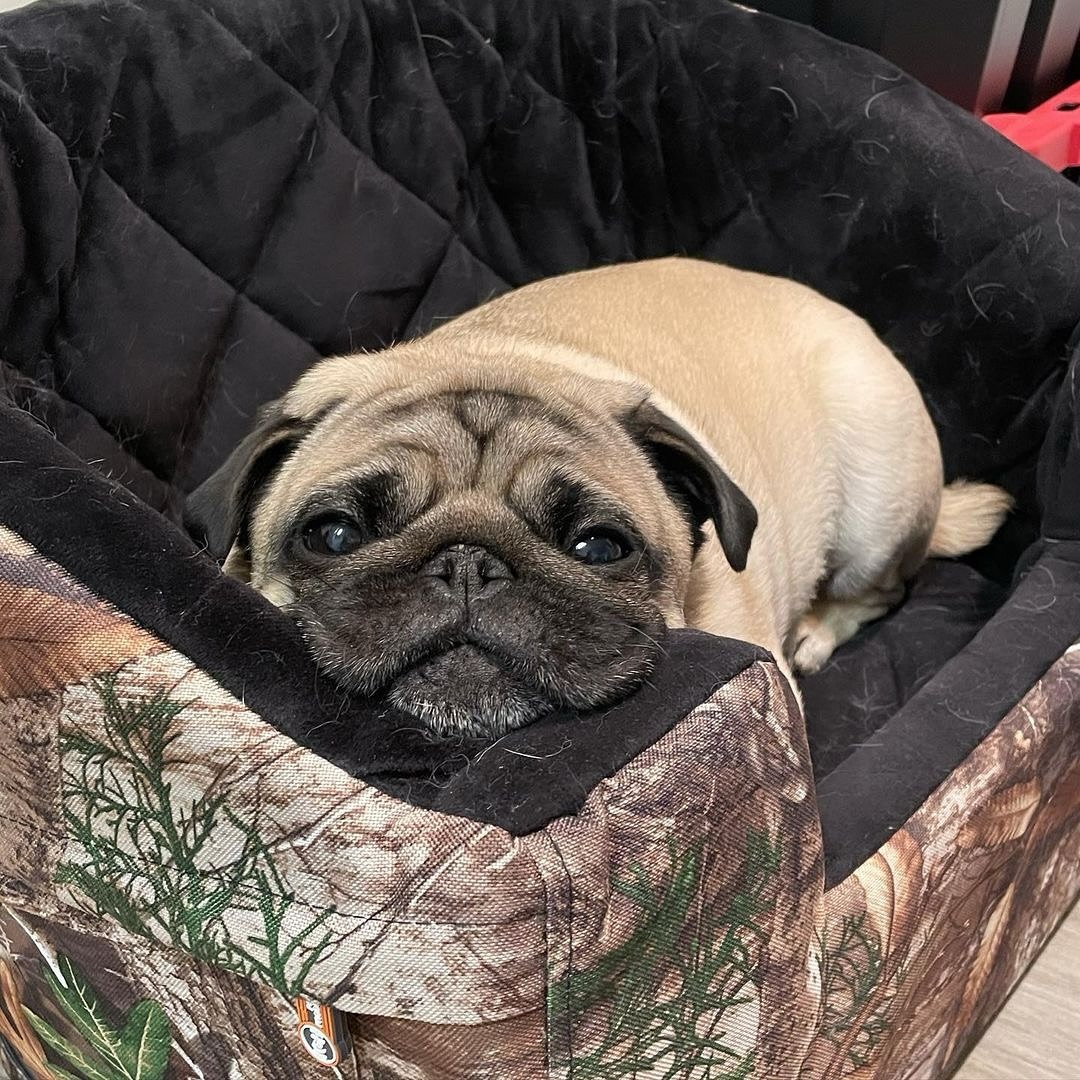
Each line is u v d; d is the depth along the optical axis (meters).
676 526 0.50
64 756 0.35
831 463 0.72
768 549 0.63
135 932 0.37
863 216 0.76
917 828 0.47
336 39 0.72
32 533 0.34
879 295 0.78
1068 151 0.82
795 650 0.74
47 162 0.60
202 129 0.67
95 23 0.62
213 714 0.33
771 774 0.36
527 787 0.32
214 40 0.66
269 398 0.73
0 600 0.34
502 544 0.43
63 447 0.38
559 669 0.37
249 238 0.71
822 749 0.69
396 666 0.38
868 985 0.44
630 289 0.69
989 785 0.50
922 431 0.72
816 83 0.75
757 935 0.37
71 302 0.63
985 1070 0.61
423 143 0.77
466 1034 0.33
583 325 0.64
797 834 0.38
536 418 0.48
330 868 0.31
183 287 0.68
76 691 0.34
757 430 0.65
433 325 0.80
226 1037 0.38
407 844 0.30
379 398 0.51
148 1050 0.43
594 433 0.49
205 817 0.33
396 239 0.77
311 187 0.73
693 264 0.74
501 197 0.82
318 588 0.43
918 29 0.79
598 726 0.34
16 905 0.41
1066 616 0.58
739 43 0.77
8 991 0.50
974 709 0.52
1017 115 0.82
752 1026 0.39
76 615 0.33
